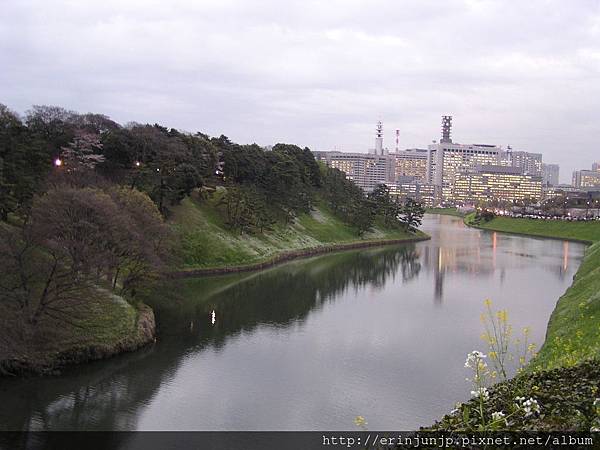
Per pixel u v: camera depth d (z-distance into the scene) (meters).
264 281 93.56
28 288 49.81
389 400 41.38
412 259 126.94
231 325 63.31
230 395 42.31
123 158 109.75
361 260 124.31
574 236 190.12
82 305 53.38
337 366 49.16
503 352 22.16
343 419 38.06
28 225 52.66
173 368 48.16
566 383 17.06
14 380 43.50
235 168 144.00
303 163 181.62
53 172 83.00
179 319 65.69
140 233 64.25
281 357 51.72
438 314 69.62
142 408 39.69
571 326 42.19
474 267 114.06
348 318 67.38
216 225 116.06
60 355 46.97
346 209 174.12
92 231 53.03
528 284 92.88
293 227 144.75
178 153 116.94
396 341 57.16
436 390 43.38
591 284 59.81
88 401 40.72
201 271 97.12
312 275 101.50
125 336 52.88
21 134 79.69
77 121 135.62
